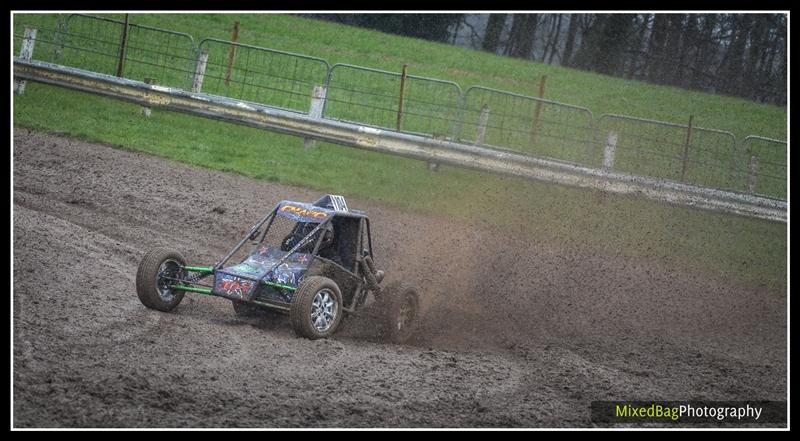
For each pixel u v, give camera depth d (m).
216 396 10.77
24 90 32.09
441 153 30.09
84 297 14.15
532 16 74.31
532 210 28.42
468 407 11.71
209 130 33.06
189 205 23.56
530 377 13.68
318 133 31.11
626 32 69.06
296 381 11.73
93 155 26.91
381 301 15.14
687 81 67.31
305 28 61.91
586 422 11.77
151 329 13.12
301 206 15.06
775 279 24.91
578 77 62.78
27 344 11.41
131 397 10.34
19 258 15.68
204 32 53.81
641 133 35.00
